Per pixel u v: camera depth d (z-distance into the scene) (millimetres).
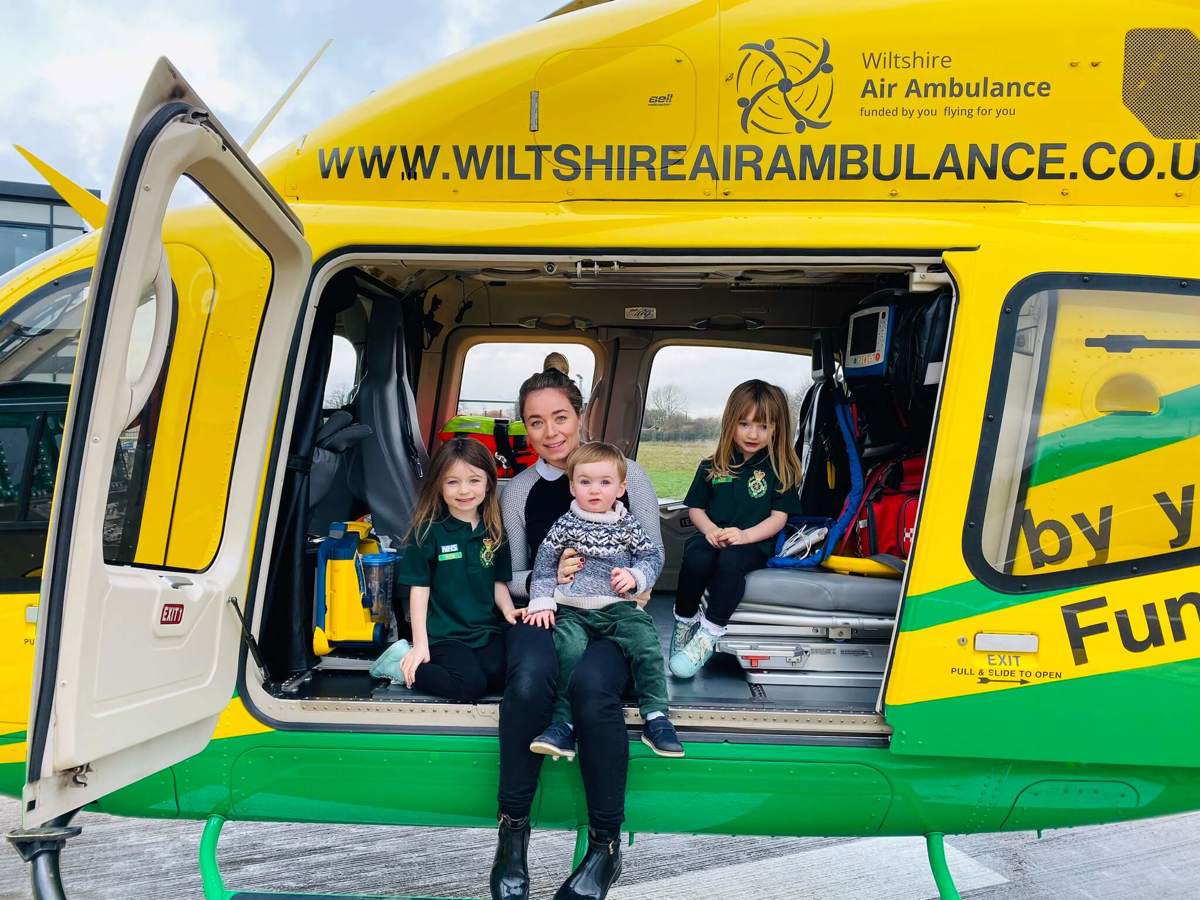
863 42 2232
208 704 2018
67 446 1488
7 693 2168
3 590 2178
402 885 2922
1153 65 2193
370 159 2338
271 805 2271
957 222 2193
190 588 1936
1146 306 2143
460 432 4156
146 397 2150
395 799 2256
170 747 1907
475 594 2416
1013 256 2146
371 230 2271
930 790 2193
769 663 2512
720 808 2234
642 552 2379
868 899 2887
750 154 2262
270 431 2227
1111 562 2137
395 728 2238
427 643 2340
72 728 1492
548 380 2561
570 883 2064
